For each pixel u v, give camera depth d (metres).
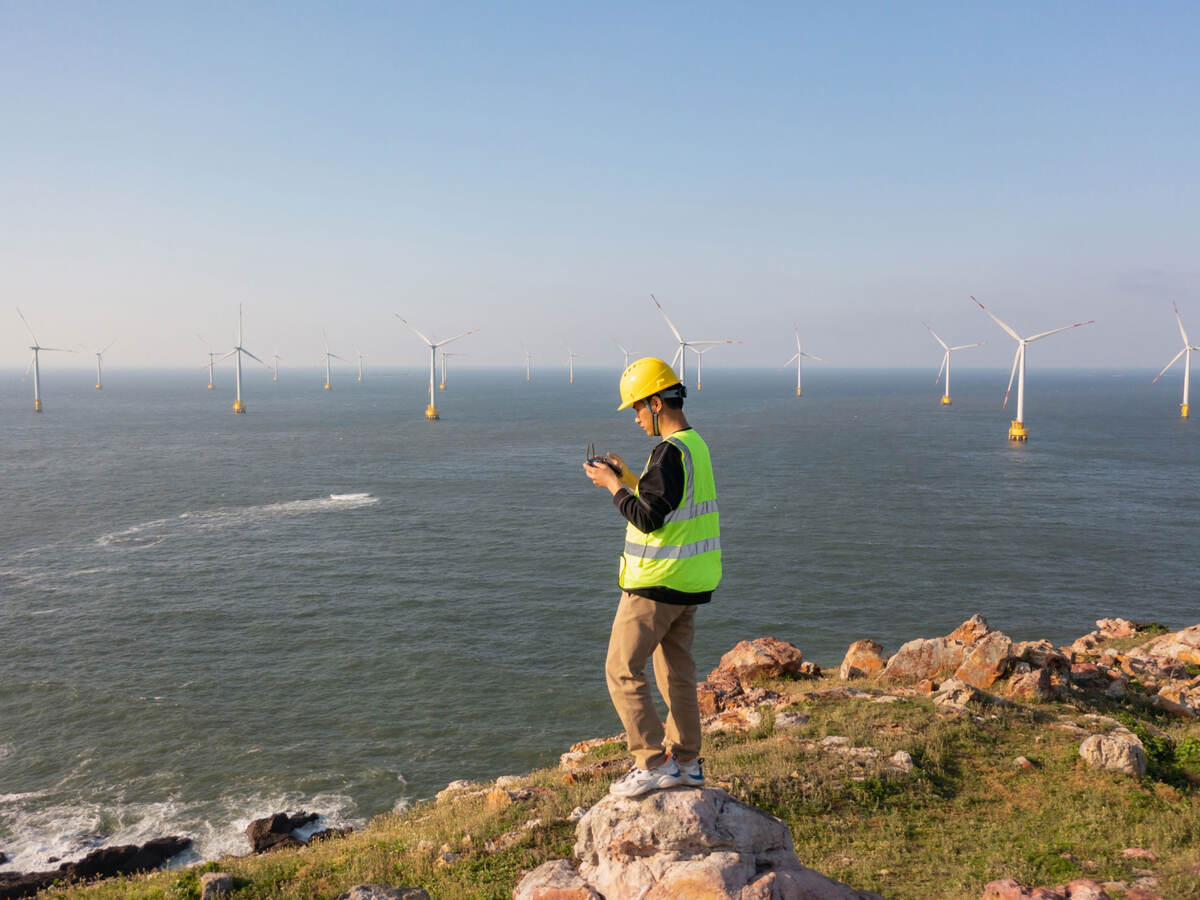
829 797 11.86
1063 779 12.80
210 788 29.78
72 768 31.23
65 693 38.09
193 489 97.25
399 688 38.88
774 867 5.63
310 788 29.88
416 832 11.98
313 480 105.50
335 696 38.00
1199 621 50.53
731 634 46.28
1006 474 110.62
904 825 11.12
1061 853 10.05
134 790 29.62
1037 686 17.09
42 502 87.44
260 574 59.16
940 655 18.84
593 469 5.39
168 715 35.84
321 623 48.25
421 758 32.16
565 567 61.41
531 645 44.66
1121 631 29.42
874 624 48.59
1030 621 50.03
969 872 9.46
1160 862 9.71
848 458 127.62
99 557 64.00
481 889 8.99
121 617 49.19
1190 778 13.05
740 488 98.00
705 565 5.36
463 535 72.50
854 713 15.70
